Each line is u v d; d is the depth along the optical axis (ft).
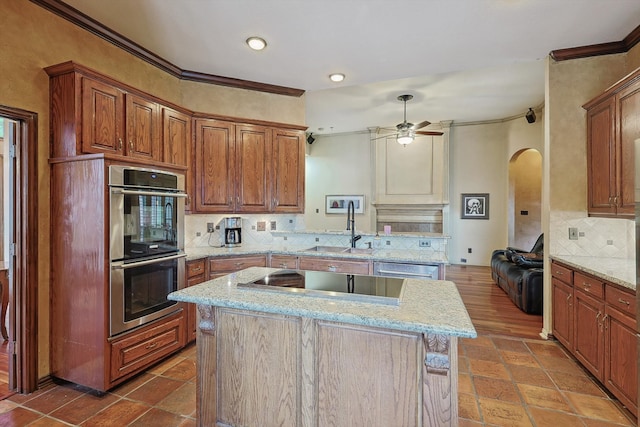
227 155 12.23
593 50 10.12
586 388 7.89
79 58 8.67
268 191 13.01
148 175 8.46
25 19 7.48
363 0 7.97
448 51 10.57
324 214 27.02
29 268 7.56
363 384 5.09
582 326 8.61
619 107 8.28
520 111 20.39
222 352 5.94
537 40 9.83
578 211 10.32
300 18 8.76
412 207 24.48
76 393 7.58
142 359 8.34
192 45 10.22
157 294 8.81
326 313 4.85
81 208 7.60
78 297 7.66
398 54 10.77
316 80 13.04
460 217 23.57
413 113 20.97
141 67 10.62
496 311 13.73
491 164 22.72
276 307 5.13
